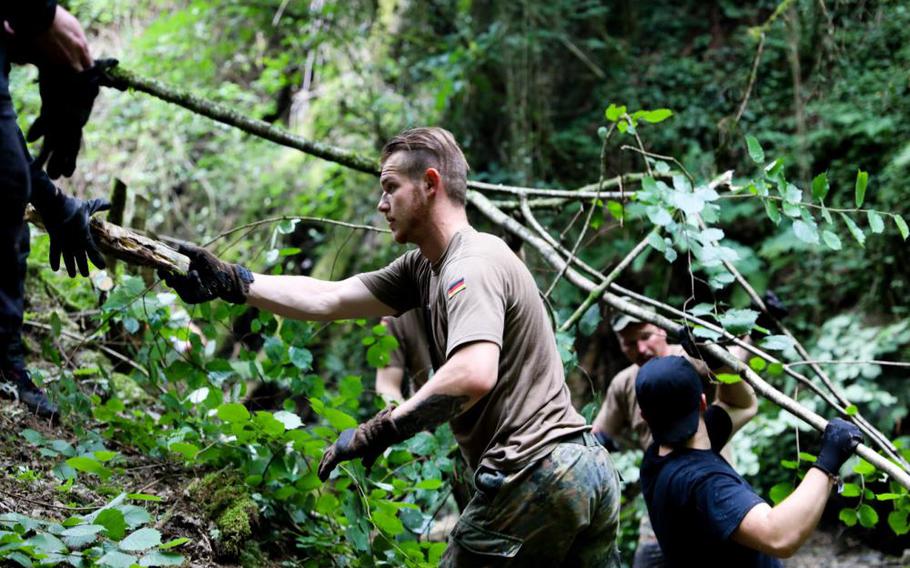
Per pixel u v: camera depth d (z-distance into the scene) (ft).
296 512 11.11
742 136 24.75
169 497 10.46
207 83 29.63
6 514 8.31
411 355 13.33
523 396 8.46
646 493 9.43
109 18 29.99
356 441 8.11
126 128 29.01
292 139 13.42
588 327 11.55
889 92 23.03
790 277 23.49
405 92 29.17
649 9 30.73
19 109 23.34
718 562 8.75
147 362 11.63
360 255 27.50
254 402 12.24
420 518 11.37
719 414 10.23
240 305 11.47
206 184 29.25
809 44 22.71
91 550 8.21
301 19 28.66
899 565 17.98
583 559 8.85
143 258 9.31
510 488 8.35
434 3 29.22
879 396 19.19
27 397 11.37
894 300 21.89
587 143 27.50
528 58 27.43
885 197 22.21
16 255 8.13
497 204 13.37
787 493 10.39
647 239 10.55
